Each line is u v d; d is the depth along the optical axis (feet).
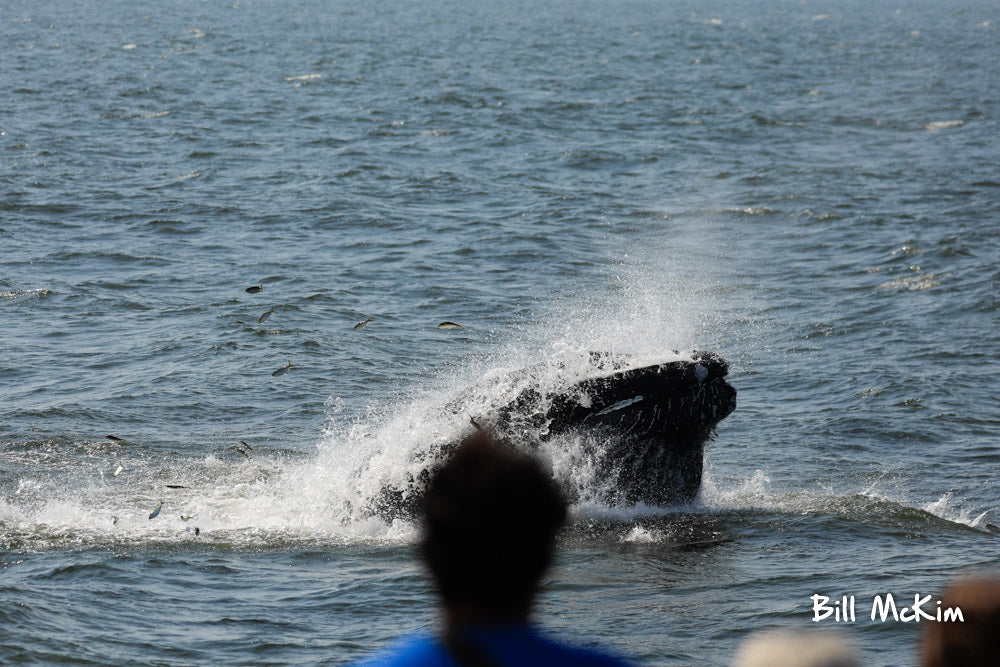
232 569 110.52
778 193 373.40
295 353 201.57
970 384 190.60
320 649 91.09
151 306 231.30
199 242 289.53
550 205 346.13
